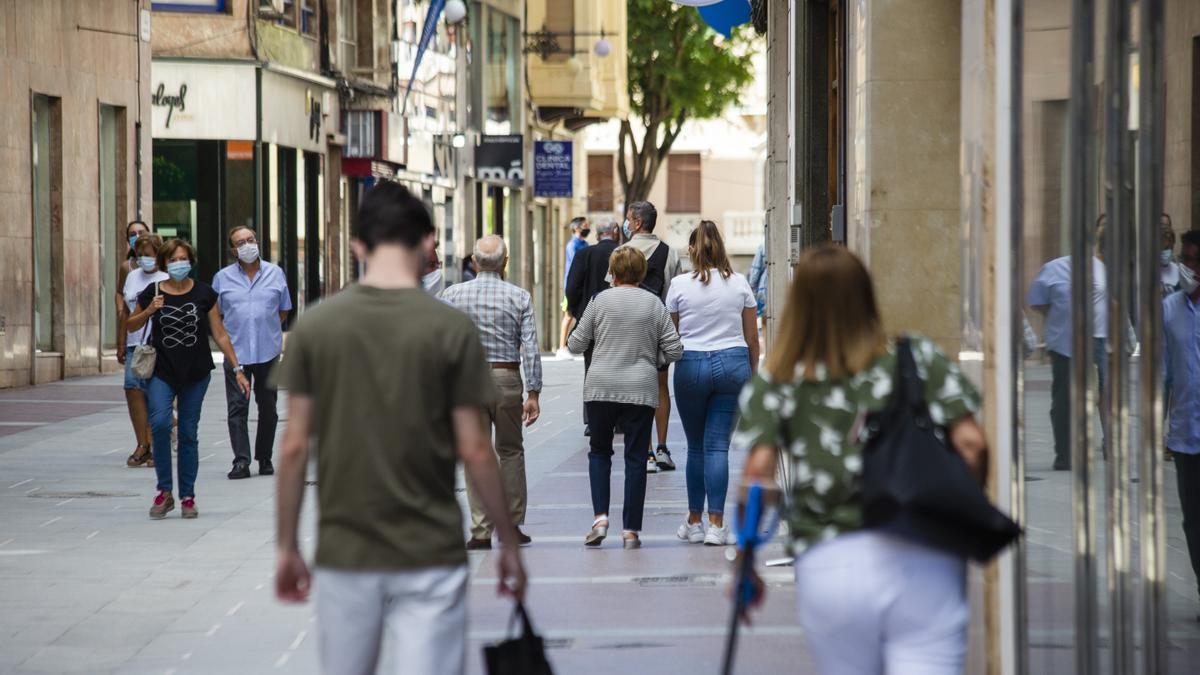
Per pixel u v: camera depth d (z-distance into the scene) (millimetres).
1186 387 13422
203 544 28984
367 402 12227
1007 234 14938
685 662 20125
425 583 12258
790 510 12414
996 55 15328
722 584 25344
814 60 35812
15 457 41938
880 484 11688
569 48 130875
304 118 87875
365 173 94188
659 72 146500
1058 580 14445
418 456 12258
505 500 12656
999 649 15391
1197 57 13281
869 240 22828
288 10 86312
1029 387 14750
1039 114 14445
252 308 38750
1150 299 13258
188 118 81438
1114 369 13547
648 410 28719
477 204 117438
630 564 27172
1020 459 14875
